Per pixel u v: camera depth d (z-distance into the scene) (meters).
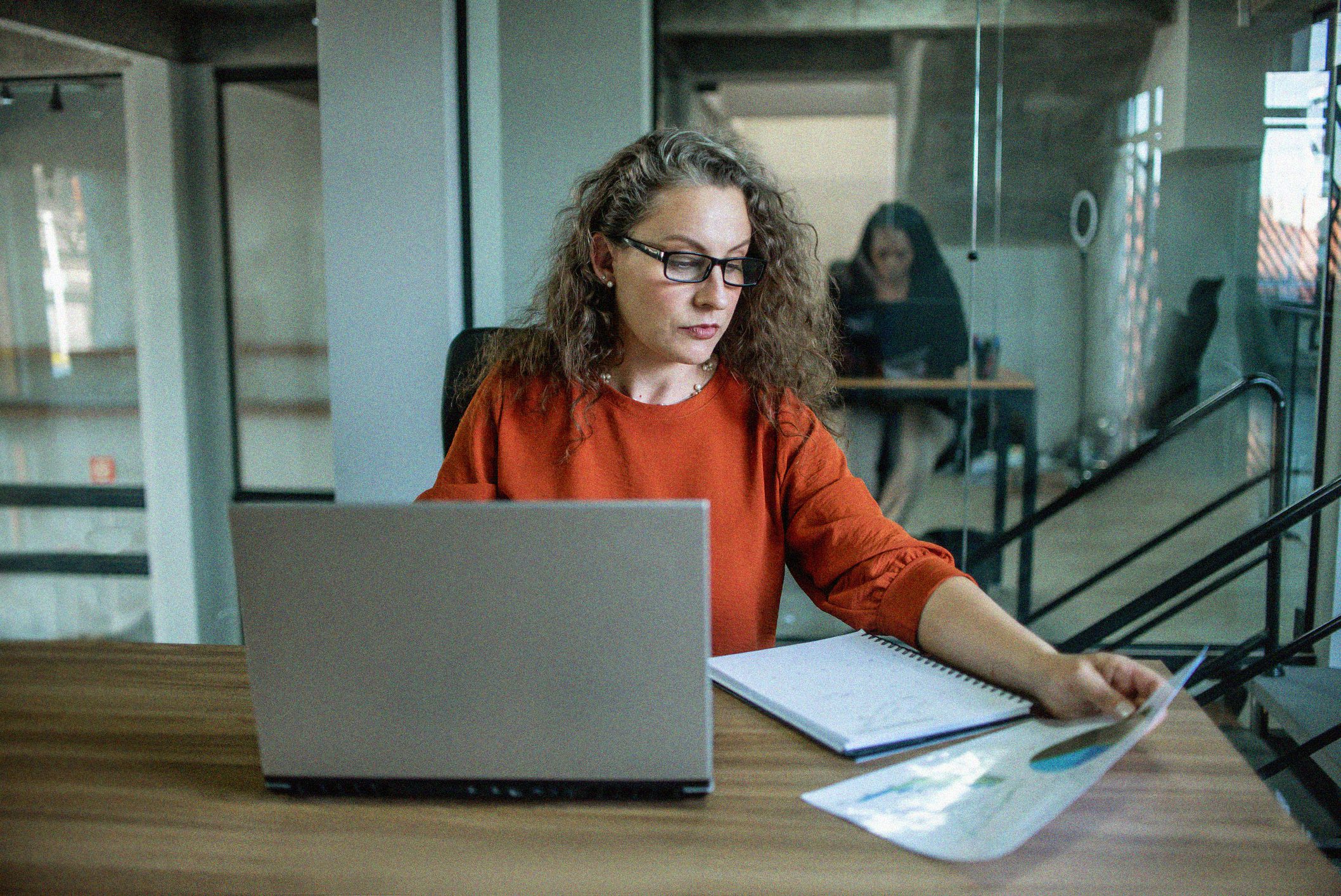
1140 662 1.02
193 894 0.64
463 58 2.40
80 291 2.81
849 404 3.50
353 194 2.34
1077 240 3.10
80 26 2.73
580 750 0.75
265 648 0.75
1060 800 0.71
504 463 1.27
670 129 1.16
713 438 1.25
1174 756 0.82
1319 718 2.03
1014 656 0.91
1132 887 0.63
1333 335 2.28
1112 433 3.10
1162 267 2.83
